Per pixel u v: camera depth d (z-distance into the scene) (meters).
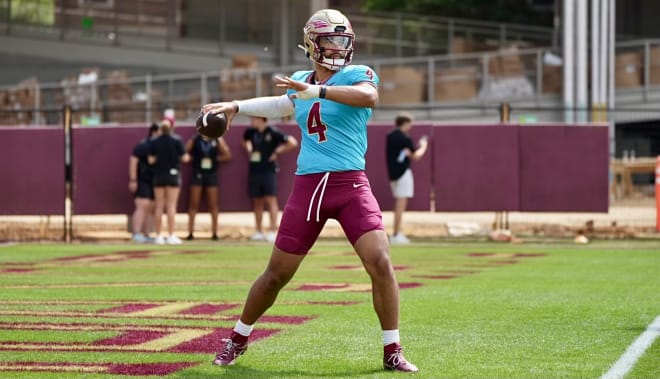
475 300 30.95
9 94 83.44
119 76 89.19
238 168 60.91
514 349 22.23
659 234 62.06
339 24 19.28
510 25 107.06
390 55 104.44
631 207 73.62
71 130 60.66
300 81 19.44
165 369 19.84
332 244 57.22
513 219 68.69
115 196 60.88
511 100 88.12
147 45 101.62
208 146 58.91
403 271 41.09
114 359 20.88
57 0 101.81
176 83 94.31
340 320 26.56
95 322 26.02
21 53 101.38
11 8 101.62
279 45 99.94
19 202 60.66
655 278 37.91
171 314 27.56
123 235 62.38
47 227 63.22
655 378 19.09
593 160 61.06
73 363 20.44
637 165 73.31
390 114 86.25
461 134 61.22
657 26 113.31
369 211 19.25
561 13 85.94
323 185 19.28
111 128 60.81
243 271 40.53
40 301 30.38
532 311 28.41
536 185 61.22
